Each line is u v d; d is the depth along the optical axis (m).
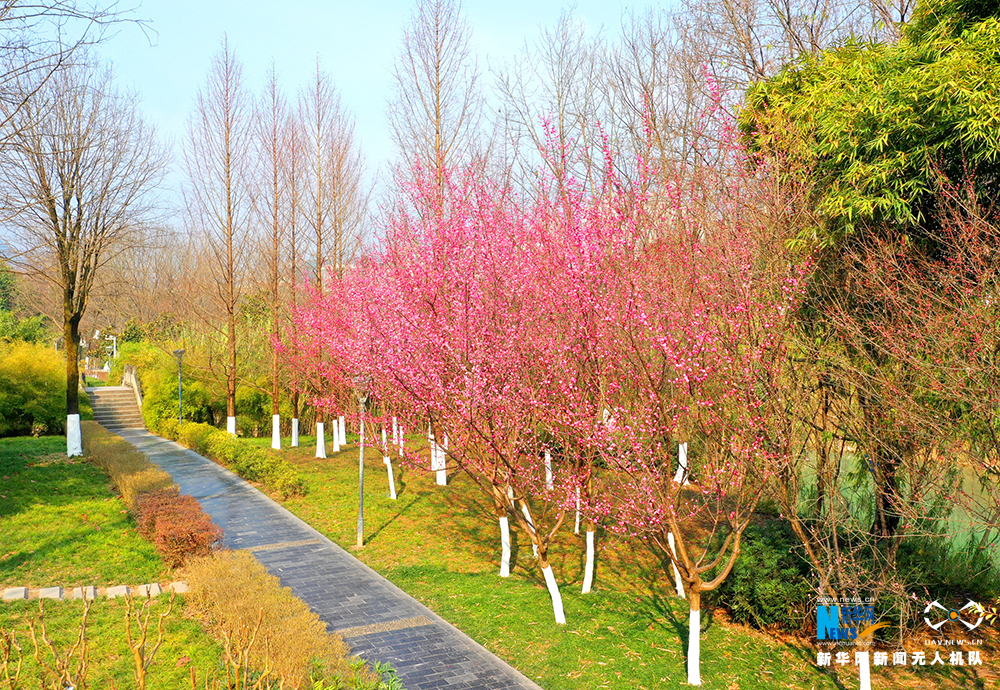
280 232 19.45
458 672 7.19
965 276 7.13
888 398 7.09
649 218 8.02
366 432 14.98
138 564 9.70
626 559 11.01
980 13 7.99
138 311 39.97
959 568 9.28
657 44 15.56
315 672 6.21
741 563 8.83
